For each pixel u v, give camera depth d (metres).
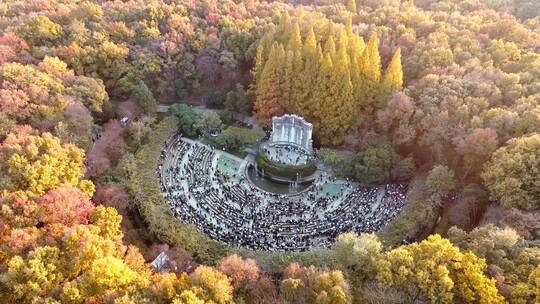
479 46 127.31
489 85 106.81
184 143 126.06
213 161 120.25
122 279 62.97
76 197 78.88
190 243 84.44
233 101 136.38
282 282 66.94
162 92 139.25
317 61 117.81
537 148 85.44
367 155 107.62
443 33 132.12
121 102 132.25
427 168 108.88
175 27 142.25
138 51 135.75
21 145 86.62
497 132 97.38
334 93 116.50
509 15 149.00
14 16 150.38
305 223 96.50
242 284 68.12
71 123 101.19
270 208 101.94
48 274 63.75
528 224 75.44
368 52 116.25
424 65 122.56
